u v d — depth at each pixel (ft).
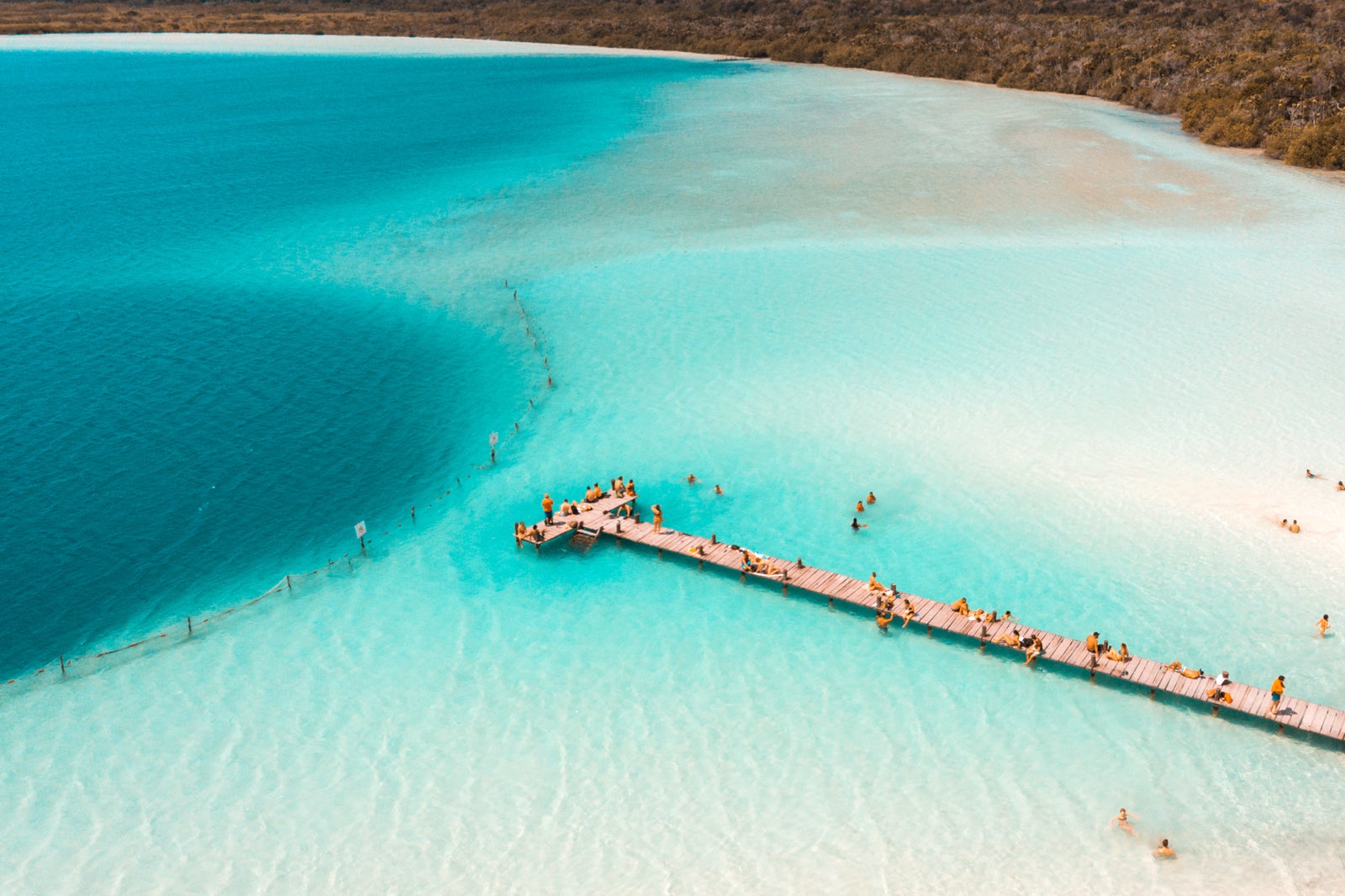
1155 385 155.33
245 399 167.43
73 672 103.45
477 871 79.36
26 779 89.10
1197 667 98.73
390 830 83.51
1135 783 85.97
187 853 81.30
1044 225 239.71
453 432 155.33
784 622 109.70
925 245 226.79
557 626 110.01
